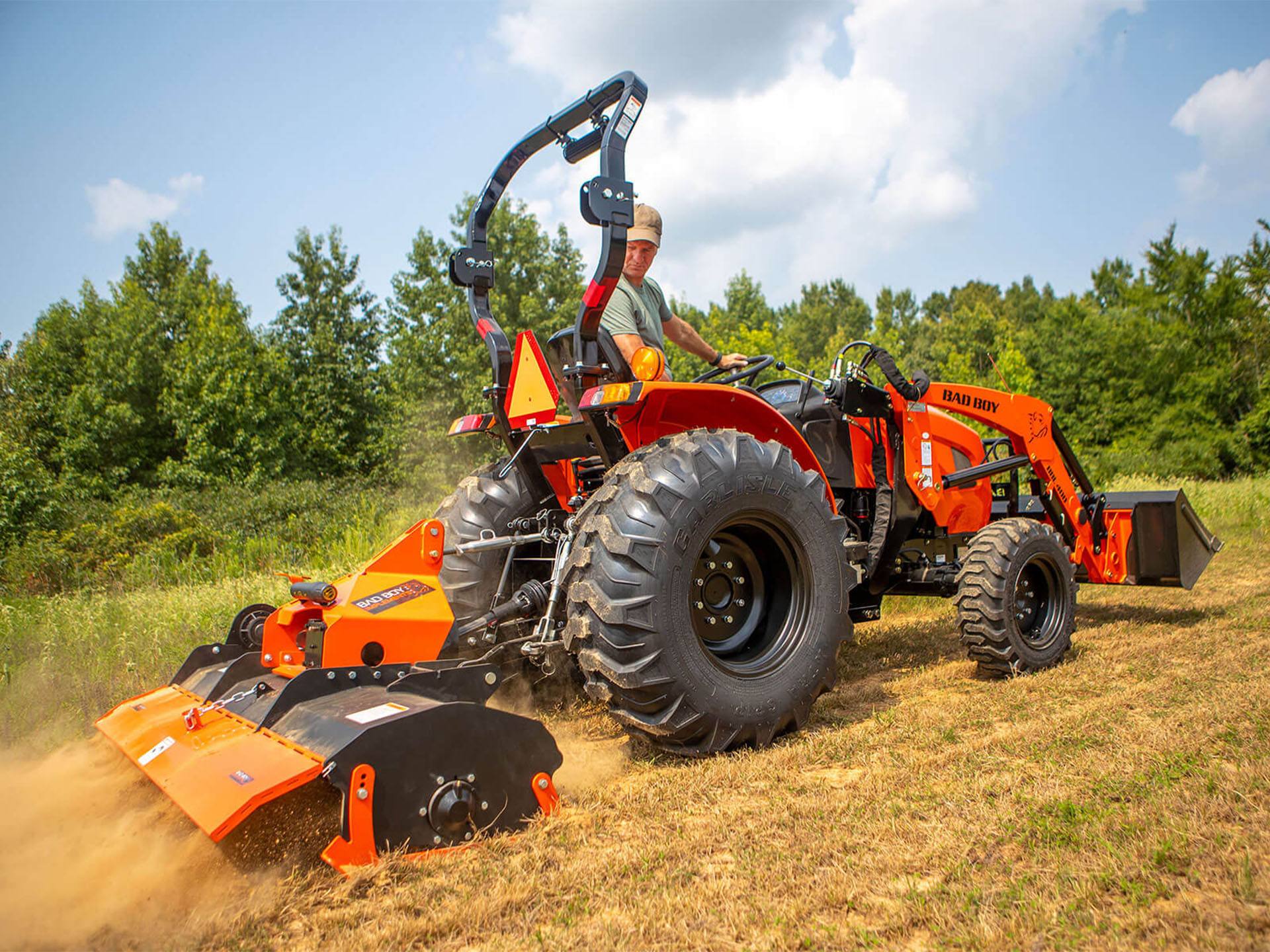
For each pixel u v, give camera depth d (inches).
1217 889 76.0
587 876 84.4
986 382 1055.0
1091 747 118.2
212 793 86.0
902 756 118.8
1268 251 1175.0
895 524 175.0
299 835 93.6
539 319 895.7
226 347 945.5
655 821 98.4
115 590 341.4
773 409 139.3
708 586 131.9
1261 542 378.0
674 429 139.4
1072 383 1263.5
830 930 72.9
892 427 178.9
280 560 382.0
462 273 149.5
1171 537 211.6
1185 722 125.6
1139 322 1233.4
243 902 81.4
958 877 80.7
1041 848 85.7
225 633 212.1
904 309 3609.7
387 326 1203.2
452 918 76.4
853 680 172.6
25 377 961.5
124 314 1016.2
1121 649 184.9
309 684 101.2
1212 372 1147.3
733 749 124.1
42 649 197.5
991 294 3230.8
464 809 90.1
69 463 903.1
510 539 136.0
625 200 128.4
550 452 147.6
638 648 113.0
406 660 115.1
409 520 432.8
